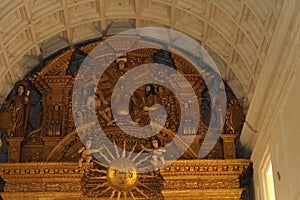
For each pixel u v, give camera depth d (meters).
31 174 16.36
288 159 13.08
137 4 17.67
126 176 16.53
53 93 17.61
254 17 15.27
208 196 16.42
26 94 17.62
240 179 16.81
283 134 13.49
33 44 17.84
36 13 17.08
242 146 17.20
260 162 15.88
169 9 17.67
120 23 18.41
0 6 16.08
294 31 12.27
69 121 17.27
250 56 16.38
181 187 16.45
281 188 13.72
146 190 16.61
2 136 17.16
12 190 16.25
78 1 17.31
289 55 12.72
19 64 18.05
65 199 16.19
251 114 15.77
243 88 17.52
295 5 11.84
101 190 16.58
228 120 17.34
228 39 16.98
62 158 16.70
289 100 12.97
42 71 17.80
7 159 16.70
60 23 17.88
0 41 16.67
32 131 17.17
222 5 16.17
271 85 14.10
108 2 17.77
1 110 17.53
